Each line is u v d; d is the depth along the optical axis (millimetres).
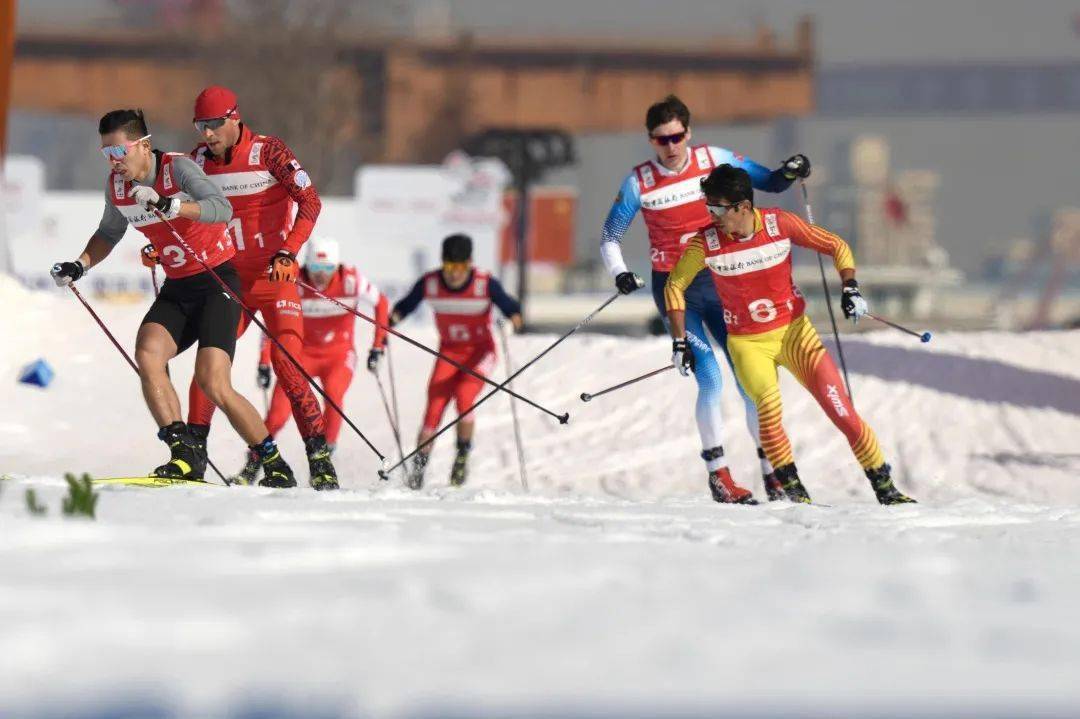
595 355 46250
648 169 26484
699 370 25438
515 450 39438
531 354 46469
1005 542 14367
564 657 7008
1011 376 43094
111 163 21156
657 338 48188
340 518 14203
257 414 22141
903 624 8133
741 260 23406
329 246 31312
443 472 37500
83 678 6410
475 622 8016
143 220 21484
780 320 23797
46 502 14438
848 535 14797
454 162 95750
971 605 9000
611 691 6230
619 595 9180
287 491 17734
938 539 14500
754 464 38438
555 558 11094
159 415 21516
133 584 9156
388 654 7051
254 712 5832
